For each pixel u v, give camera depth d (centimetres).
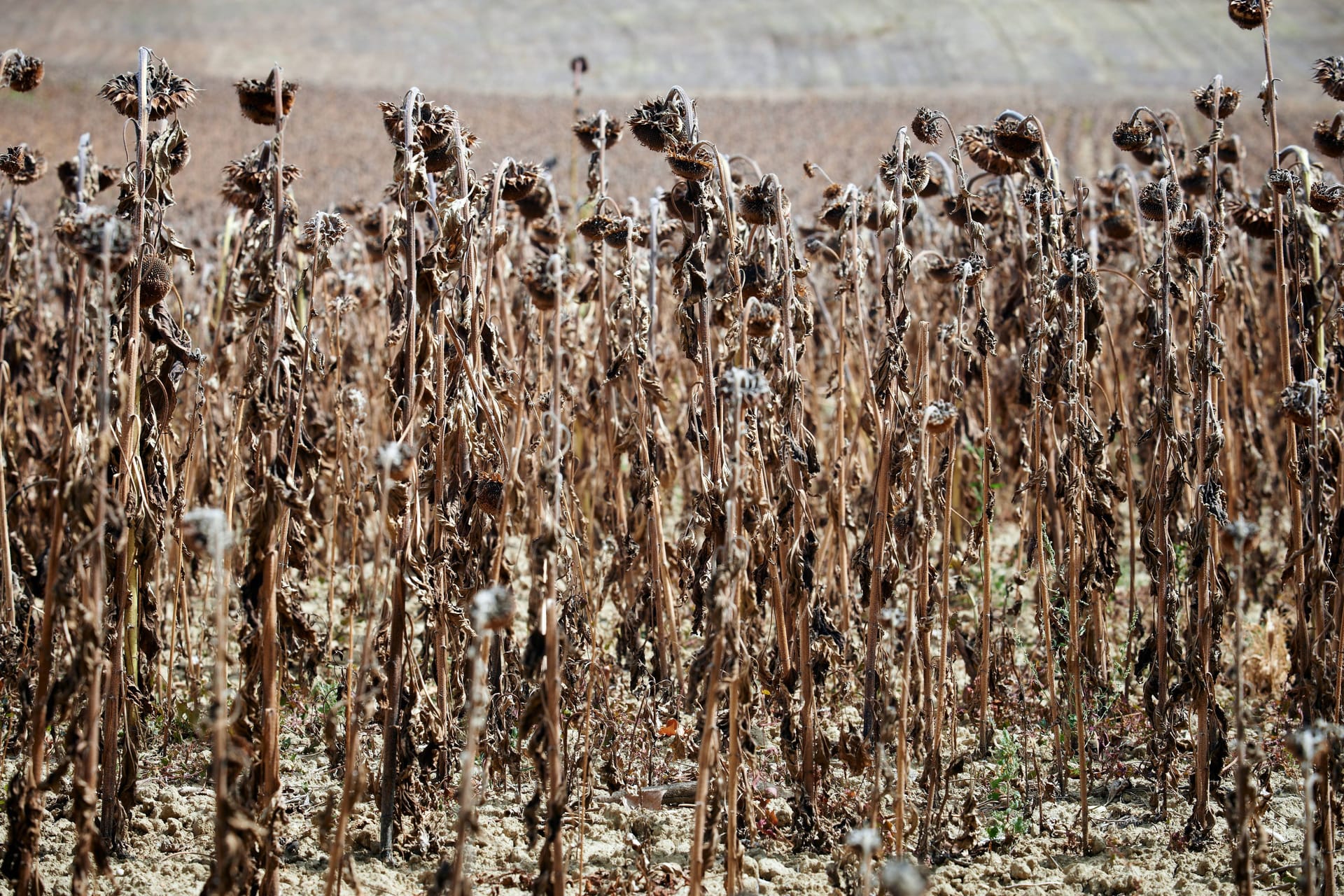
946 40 9088
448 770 737
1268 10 742
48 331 1116
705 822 619
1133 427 1047
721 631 575
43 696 565
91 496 526
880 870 663
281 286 599
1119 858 710
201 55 8250
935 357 1085
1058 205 746
